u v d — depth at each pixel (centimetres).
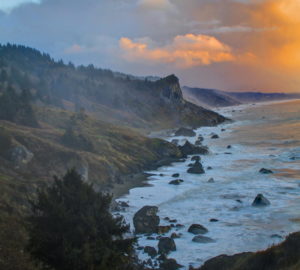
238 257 2809
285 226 4197
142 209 4531
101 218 2077
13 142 6600
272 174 7188
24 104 9712
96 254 1869
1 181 4878
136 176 7969
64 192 2084
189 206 5344
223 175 7456
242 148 11188
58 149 7081
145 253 3656
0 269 2222
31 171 6309
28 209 4297
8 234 2875
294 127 16500
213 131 17525
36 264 2244
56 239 1909
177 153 10350
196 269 3000
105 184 7075
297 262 2117
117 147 9788
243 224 4388
